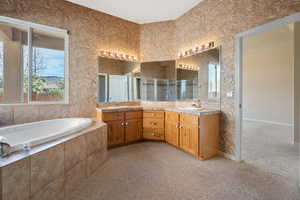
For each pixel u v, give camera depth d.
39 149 1.36
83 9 3.07
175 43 3.59
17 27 2.59
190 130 2.52
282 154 2.60
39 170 1.32
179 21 3.48
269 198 1.53
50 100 2.83
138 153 2.70
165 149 2.88
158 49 3.71
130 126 3.15
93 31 3.20
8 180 1.08
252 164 2.25
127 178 1.90
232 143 2.40
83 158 1.88
